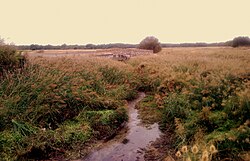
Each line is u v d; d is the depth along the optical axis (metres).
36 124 7.90
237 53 29.25
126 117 10.00
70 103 9.74
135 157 6.86
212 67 14.62
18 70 10.23
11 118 7.59
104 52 33.19
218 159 5.70
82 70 13.20
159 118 9.95
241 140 6.00
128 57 29.78
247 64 15.69
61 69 11.88
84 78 12.48
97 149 7.44
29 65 11.19
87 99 10.34
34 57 13.47
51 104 9.06
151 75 15.88
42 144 6.95
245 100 7.27
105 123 9.06
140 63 21.70
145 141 7.92
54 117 8.71
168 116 9.52
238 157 5.47
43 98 8.81
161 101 11.45
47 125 8.20
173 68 16.58
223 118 7.53
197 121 7.79
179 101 9.69
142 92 15.18
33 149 6.77
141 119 10.07
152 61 22.38
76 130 8.20
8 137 6.96
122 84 14.48
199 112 8.47
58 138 7.54
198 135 6.91
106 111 9.88
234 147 5.91
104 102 10.79
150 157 6.81
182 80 12.12
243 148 5.82
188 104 9.27
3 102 7.87
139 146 7.56
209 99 8.88
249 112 7.03
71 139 7.75
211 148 5.27
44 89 9.27
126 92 13.34
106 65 16.14
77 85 10.88
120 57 29.02
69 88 10.15
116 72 15.41
